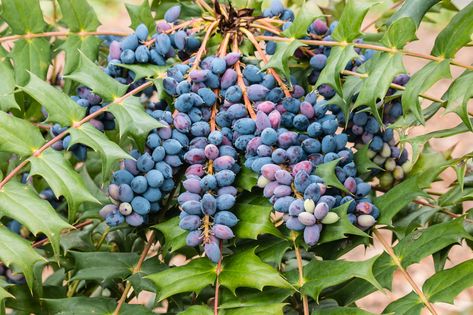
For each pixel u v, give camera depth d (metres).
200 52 0.68
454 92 0.62
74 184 0.63
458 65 0.64
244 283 0.61
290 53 0.65
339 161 0.65
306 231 0.62
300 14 0.67
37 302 0.67
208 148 0.64
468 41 0.63
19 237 0.60
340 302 0.66
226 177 0.63
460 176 0.67
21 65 0.72
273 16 0.73
